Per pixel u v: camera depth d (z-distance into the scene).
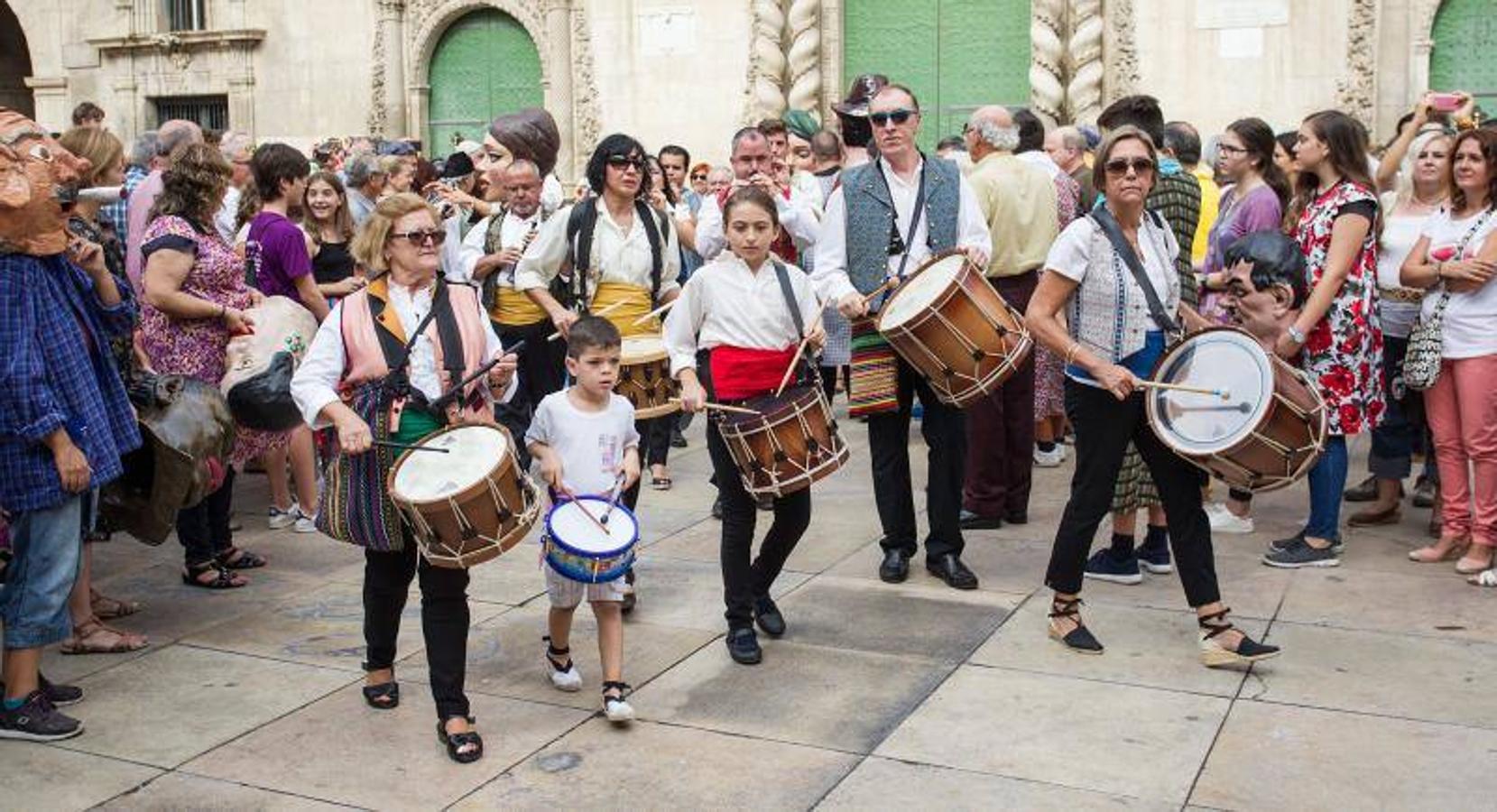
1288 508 8.14
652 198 7.99
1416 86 15.32
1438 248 6.76
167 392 5.94
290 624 6.34
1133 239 5.68
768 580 6.00
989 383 5.82
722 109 17.92
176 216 6.83
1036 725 5.05
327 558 7.43
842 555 7.27
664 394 6.37
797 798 4.52
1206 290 7.75
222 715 5.28
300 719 5.23
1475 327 6.69
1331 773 4.62
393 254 4.99
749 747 4.92
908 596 6.54
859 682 5.50
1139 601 6.46
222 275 6.90
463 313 5.06
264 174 7.76
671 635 6.08
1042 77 16.50
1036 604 6.39
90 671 5.74
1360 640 5.88
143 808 4.53
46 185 4.96
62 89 21.62
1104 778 4.62
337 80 19.94
